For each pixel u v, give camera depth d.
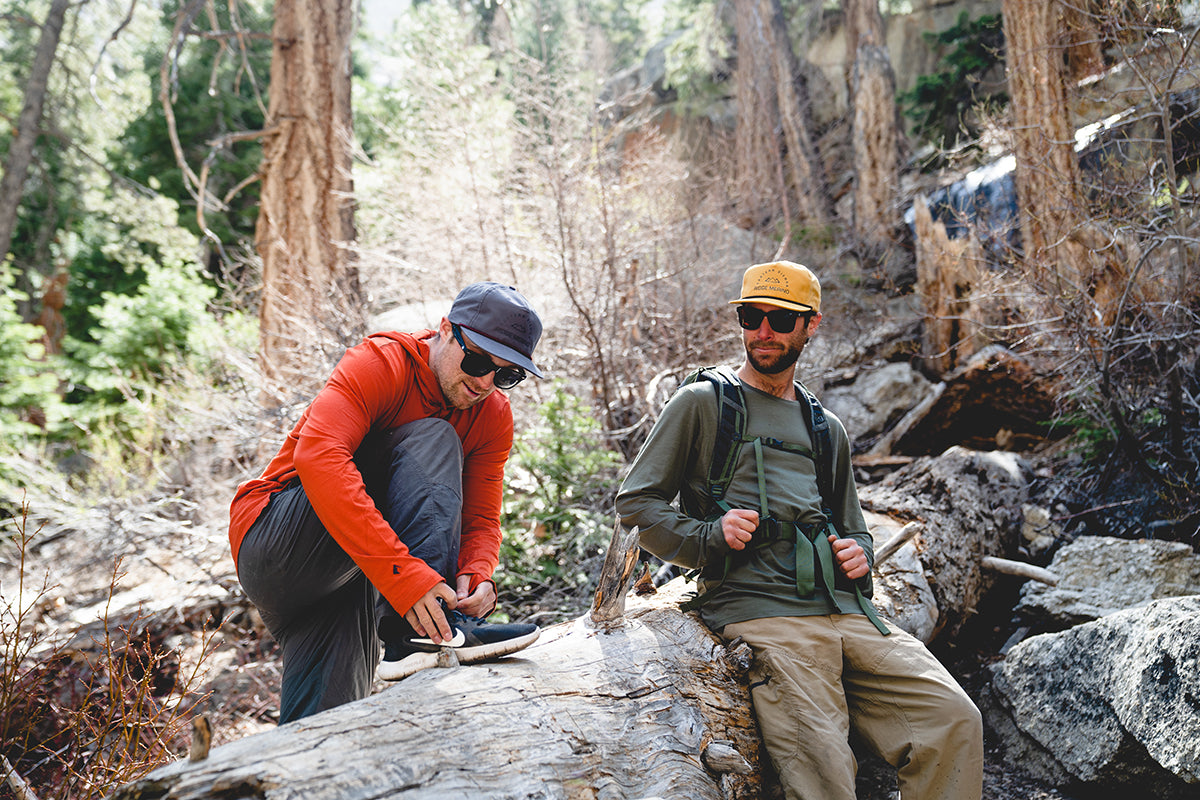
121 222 15.66
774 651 2.21
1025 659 2.98
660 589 2.83
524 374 2.17
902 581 3.27
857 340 6.58
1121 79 5.13
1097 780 2.54
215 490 5.50
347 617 2.23
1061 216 4.54
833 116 15.20
